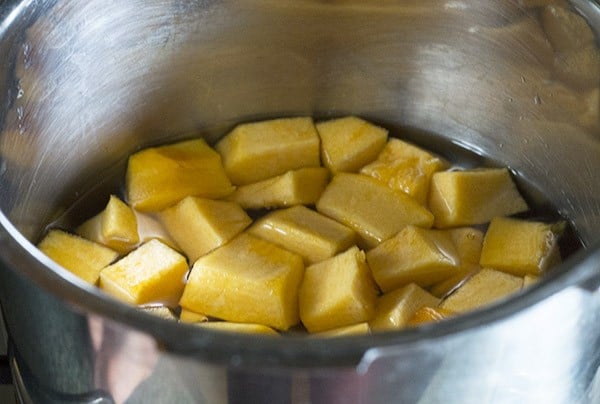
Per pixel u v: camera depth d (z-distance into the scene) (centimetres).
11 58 43
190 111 52
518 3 47
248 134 51
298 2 50
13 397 46
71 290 34
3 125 42
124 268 45
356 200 49
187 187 49
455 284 46
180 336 33
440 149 53
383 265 46
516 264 47
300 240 47
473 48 50
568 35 46
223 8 49
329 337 33
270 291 44
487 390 35
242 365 33
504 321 33
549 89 48
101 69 48
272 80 52
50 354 37
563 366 36
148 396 35
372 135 52
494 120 52
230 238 47
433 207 50
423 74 52
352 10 50
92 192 50
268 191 50
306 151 51
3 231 35
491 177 50
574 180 49
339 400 34
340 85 53
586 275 34
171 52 50
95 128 50
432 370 34
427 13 50
